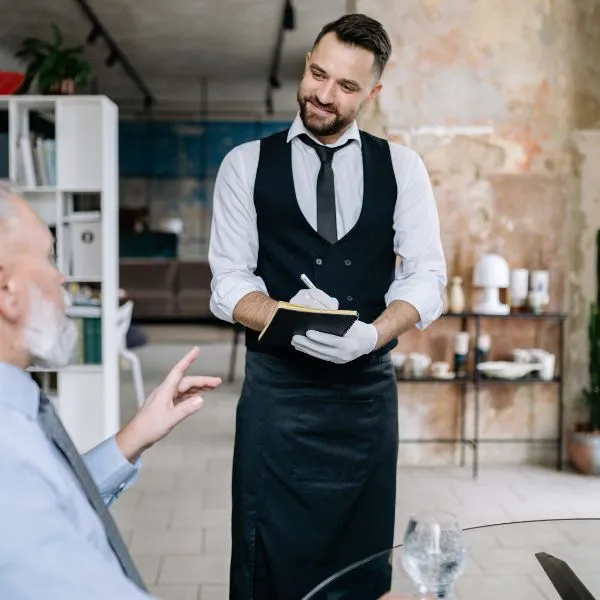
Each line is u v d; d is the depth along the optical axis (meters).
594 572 1.68
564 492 4.41
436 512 1.45
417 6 4.77
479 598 1.52
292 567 2.24
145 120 14.23
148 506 4.14
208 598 3.05
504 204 4.89
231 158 2.25
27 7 8.70
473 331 4.97
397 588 1.58
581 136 4.87
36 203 5.18
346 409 2.21
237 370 8.21
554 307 4.96
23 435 0.98
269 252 2.23
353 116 2.11
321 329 1.96
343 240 2.19
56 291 1.08
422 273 2.23
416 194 2.26
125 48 10.58
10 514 0.93
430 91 4.82
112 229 5.21
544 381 4.77
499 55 4.82
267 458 2.21
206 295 11.78
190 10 8.80
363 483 2.25
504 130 4.85
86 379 5.07
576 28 4.82
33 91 7.21
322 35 2.06
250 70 11.99
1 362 1.04
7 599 0.92
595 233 4.92
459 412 4.97
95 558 0.95
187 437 5.54
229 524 3.89
